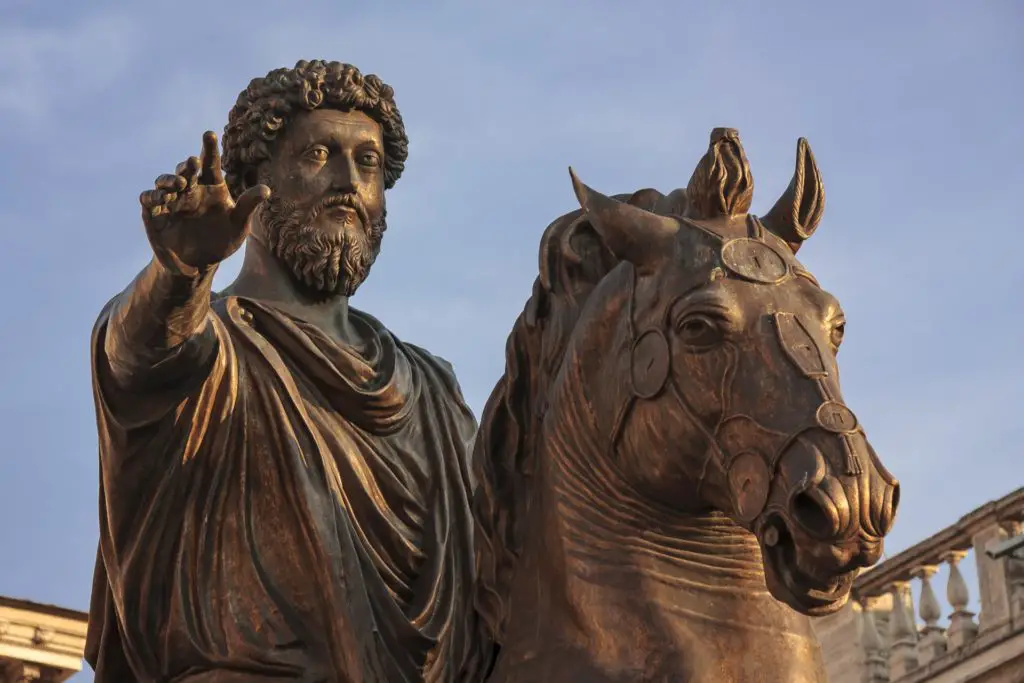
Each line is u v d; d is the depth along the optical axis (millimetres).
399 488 6473
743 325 5324
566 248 6031
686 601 5547
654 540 5645
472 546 6582
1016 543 20062
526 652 5781
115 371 5758
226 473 6152
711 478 5375
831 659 21500
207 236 5371
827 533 4941
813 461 5023
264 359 6266
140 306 5594
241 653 6031
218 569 6129
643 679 5449
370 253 6781
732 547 5648
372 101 6848
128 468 6000
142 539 6086
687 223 5629
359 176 6758
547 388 6012
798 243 5820
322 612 6098
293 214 6664
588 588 5648
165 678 6125
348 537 6203
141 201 5316
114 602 6238
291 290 6691
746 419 5223
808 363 5227
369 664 6086
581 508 5758
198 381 5977
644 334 5523
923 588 21047
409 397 6668
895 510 4984
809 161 5859
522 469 6109
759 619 5539
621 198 6238
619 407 5594
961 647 20391
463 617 6414
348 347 6605
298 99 6742
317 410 6414
